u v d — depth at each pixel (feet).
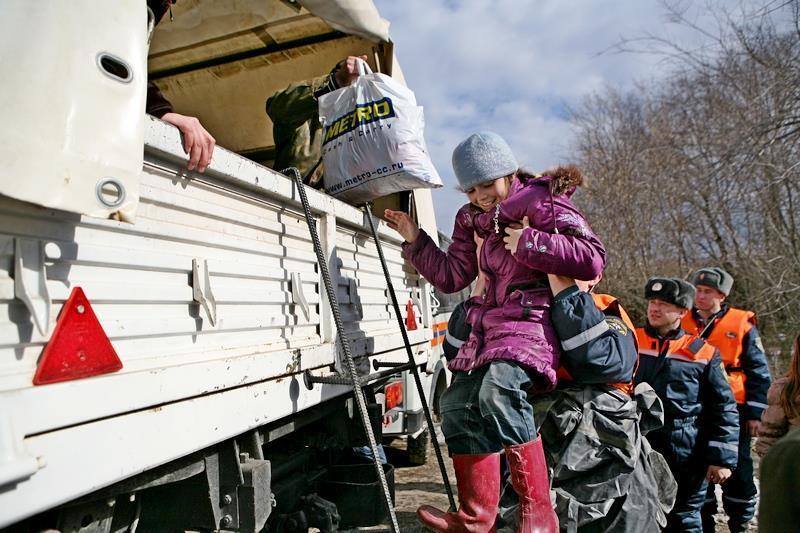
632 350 8.73
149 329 5.46
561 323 8.03
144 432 5.09
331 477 10.32
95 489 4.58
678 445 10.89
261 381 6.97
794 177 29.66
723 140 34.30
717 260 41.29
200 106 15.51
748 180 31.83
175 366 5.51
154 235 5.74
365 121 10.25
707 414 11.10
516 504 8.71
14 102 4.06
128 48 4.91
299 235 8.56
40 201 4.10
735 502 13.23
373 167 10.21
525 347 7.67
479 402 7.39
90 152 4.45
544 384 7.91
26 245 4.40
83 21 4.59
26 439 4.07
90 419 4.57
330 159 10.66
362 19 10.22
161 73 15.05
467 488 7.47
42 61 4.26
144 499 6.65
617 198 51.60
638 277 50.01
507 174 8.73
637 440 8.83
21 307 4.34
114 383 4.78
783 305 33.01
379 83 10.30
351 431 9.87
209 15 13.28
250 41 13.78
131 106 4.83
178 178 6.09
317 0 9.89
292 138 12.03
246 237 7.29
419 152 10.34
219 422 6.11
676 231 46.57
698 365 11.00
